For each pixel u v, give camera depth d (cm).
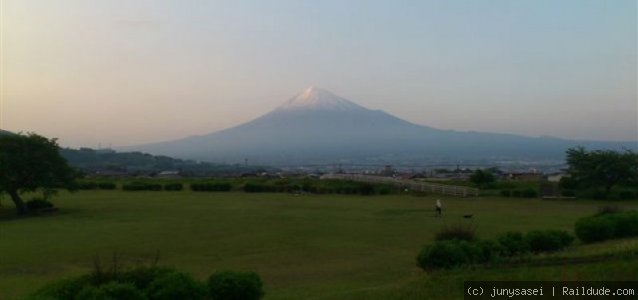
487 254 1312
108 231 2525
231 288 954
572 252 1401
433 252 1271
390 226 2623
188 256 1881
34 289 1410
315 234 2372
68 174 3653
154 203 3997
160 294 863
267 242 2162
